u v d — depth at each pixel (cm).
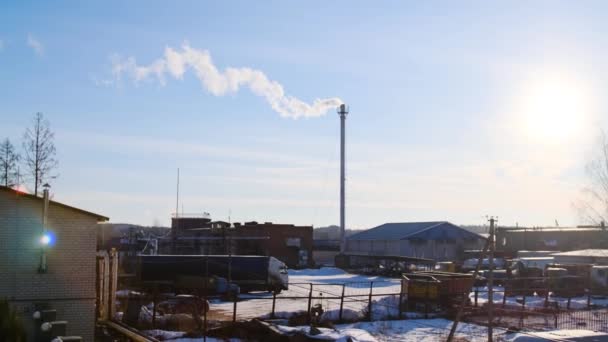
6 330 1967
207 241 7219
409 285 3641
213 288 4328
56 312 2177
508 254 7625
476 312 3534
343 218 8338
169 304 3278
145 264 4459
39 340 2036
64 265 2234
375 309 3478
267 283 4562
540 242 8862
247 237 7694
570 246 8569
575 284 4938
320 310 3081
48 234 2219
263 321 2930
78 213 2266
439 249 8756
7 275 2164
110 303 2708
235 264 4559
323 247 10338
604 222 6019
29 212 2205
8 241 2173
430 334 2844
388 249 8994
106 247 7162
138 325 2689
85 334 2239
